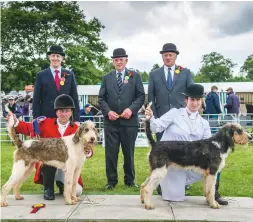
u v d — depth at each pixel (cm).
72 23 3431
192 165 563
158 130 607
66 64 3266
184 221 506
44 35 3400
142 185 588
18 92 2981
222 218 518
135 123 718
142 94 722
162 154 556
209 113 1537
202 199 627
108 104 725
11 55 3381
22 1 3450
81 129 576
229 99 1585
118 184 747
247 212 550
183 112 623
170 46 695
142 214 536
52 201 610
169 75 702
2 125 1609
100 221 511
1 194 591
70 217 521
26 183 770
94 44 3559
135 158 1083
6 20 3288
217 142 562
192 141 571
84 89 2231
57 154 579
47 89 677
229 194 670
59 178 652
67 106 626
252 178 801
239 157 1084
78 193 642
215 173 564
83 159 594
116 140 717
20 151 575
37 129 625
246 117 1609
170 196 609
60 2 3484
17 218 518
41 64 3328
